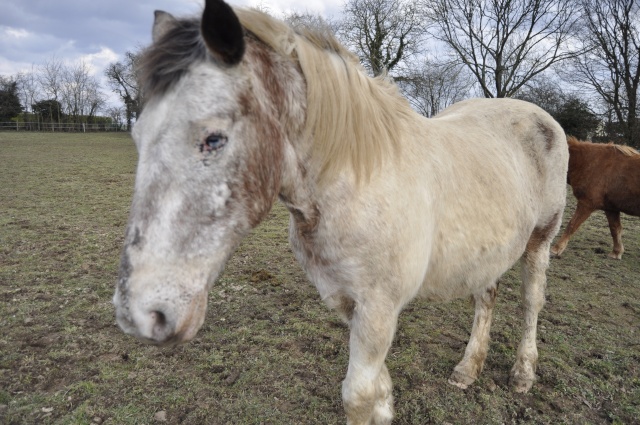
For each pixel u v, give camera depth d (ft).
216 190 4.05
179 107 3.89
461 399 8.18
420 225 5.57
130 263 3.89
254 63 4.34
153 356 9.17
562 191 8.83
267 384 8.38
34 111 151.02
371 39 57.72
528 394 8.43
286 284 13.29
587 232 21.74
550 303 12.59
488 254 6.85
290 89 4.76
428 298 6.88
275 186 4.65
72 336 9.82
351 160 5.07
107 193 27.58
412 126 6.13
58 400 7.74
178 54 4.00
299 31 5.24
